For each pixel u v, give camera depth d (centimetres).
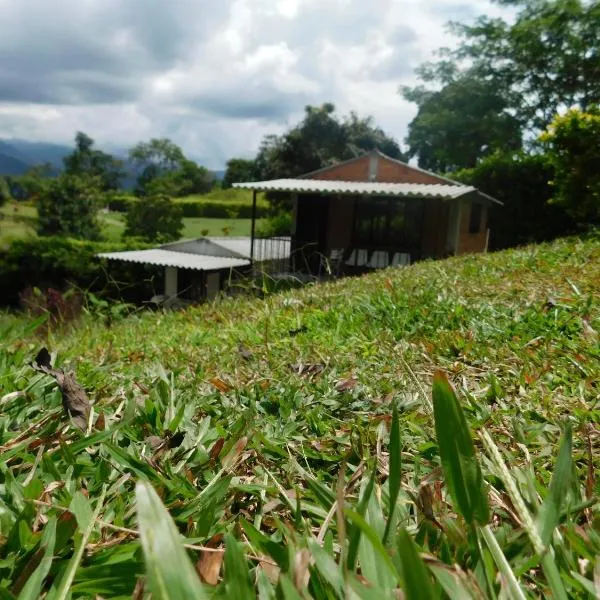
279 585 66
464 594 65
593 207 1474
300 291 588
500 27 3609
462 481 75
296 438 156
